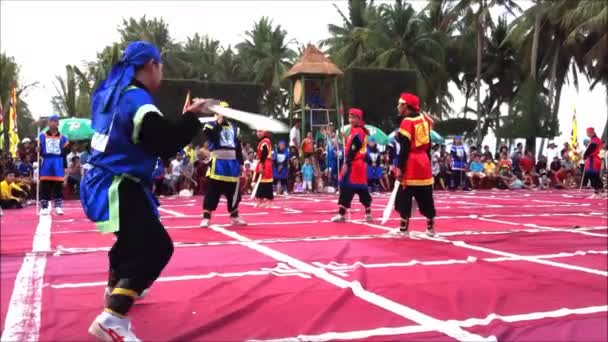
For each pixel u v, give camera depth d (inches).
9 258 243.4
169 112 1050.7
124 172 125.6
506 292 185.9
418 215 426.9
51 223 396.2
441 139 1136.2
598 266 230.4
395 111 1268.5
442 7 1644.9
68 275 206.5
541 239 302.8
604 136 1441.9
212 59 2217.0
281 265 226.5
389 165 869.8
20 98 1915.6
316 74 979.3
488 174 943.7
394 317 156.9
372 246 278.4
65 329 145.9
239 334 143.3
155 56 131.6
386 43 1617.9
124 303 123.9
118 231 127.3
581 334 145.6
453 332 143.9
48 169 463.5
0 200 553.9
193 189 785.6
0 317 155.6
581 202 589.6
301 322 152.8
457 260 242.4
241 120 115.4
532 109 1382.9
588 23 1187.9
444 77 1665.8
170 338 138.8
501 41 1712.6
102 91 130.0
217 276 204.8
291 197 710.5
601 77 1380.4
